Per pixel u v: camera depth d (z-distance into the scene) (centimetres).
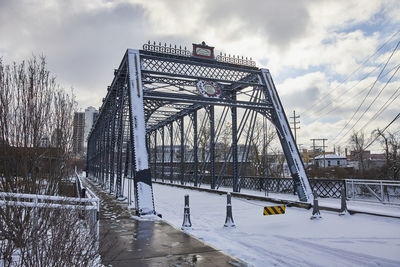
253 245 716
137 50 1415
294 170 1484
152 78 1473
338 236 768
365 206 1250
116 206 1282
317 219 980
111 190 1883
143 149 1180
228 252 651
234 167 1855
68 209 418
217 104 1503
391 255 602
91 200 514
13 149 546
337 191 1600
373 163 5378
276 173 3566
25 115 564
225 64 1619
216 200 1658
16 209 450
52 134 627
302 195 1429
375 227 841
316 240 740
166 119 2989
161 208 1384
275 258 613
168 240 692
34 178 562
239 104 1550
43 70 612
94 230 454
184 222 905
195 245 648
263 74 1698
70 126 711
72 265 352
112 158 1922
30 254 345
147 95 1329
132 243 663
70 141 709
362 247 665
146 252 593
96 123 3162
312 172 3712
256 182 2175
